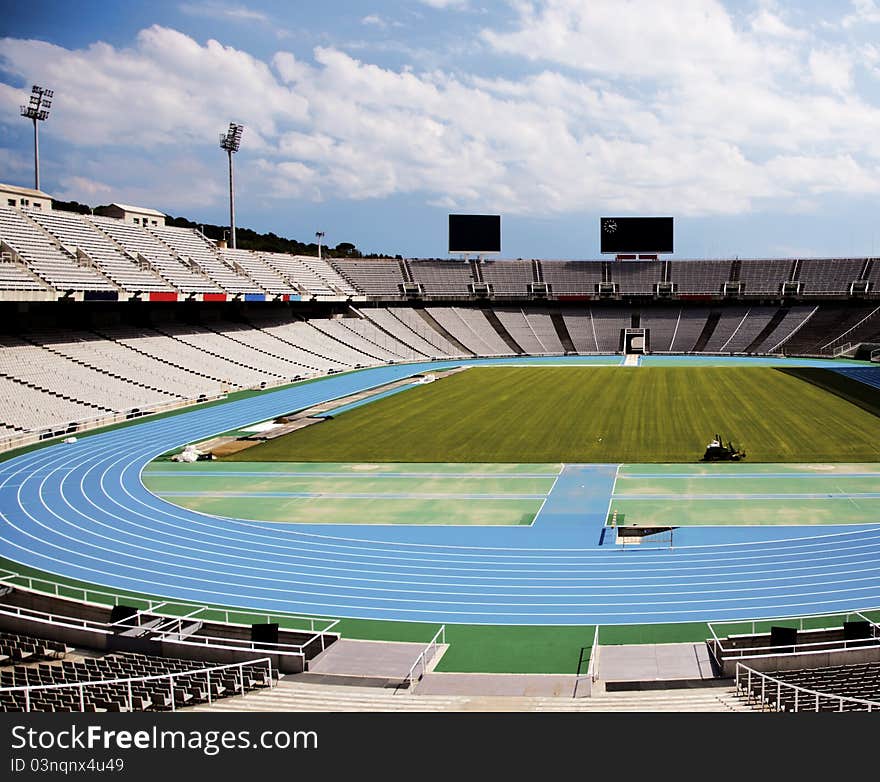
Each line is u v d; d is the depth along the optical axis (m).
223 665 20.00
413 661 22.19
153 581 29.25
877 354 99.44
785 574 28.56
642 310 127.50
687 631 24.12
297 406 69.19
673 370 92.25
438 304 128.50
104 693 17.38
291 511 38.06
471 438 54.28
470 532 34.41
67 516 37.66
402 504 38.97
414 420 61.59
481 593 27.62
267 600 27.33
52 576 29.88
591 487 41.34
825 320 116.56
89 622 23.45
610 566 29.92
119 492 41.84
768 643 22.14
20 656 20.94
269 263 108.88
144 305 86.19
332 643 23.58
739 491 39.72
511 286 129.25
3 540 34.22
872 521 34.38
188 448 50.66
